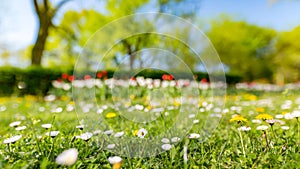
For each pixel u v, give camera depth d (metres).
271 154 1.57
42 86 8.93
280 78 20.47
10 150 1.67
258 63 20.69
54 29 15.31
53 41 16.75
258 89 8.76
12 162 1.47
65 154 1.32
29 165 1.34
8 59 18.19
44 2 14.25
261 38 20.81
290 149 1.71
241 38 20.94
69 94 6.41
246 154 1.65
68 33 15.69
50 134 1.73
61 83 6.76
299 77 20.27
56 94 6.61
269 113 3.28
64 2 14.63
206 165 1.57
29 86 8.83
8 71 8.69
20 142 1.86
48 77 9.08
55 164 1.32
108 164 1.52
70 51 16.86
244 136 2.02
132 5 13.09
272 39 21.27
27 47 19.00
